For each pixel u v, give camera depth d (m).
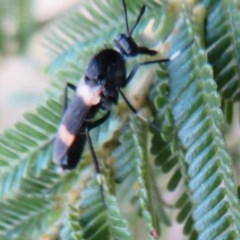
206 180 0.10
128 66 0.11
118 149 0.11
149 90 0.11
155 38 0.11
